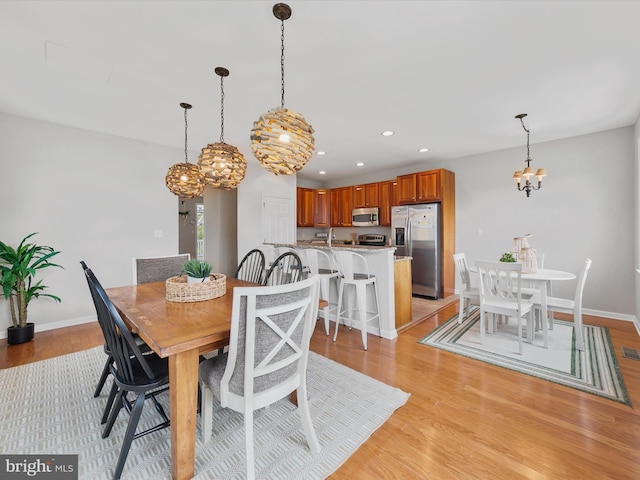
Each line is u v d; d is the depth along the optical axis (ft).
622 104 9.34
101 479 4.36
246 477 4.18
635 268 11.12
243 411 4.22
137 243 12.78
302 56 6.67
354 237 21.65
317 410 6.01
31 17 5.39
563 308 8.98
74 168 11.23
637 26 5.72
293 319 4.42
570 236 12.71
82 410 6.05
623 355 8.41
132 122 10.71
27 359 8.39
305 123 5.54
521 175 11.19
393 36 5.99
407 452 4.88
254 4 5.10
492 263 9.02
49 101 8.96
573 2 5.11
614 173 11.67
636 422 5.56
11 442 5.11
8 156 9.96
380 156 15.87
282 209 18.47
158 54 6.57
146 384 4.58
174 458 4.24
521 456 4.76
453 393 6.61
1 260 9.77
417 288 16.01
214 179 7.21
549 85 8.09
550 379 7.16
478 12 5.33
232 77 7.55
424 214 15.62
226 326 4.48
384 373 7.57
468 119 10.54
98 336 10.16
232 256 21.02
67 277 11.16
